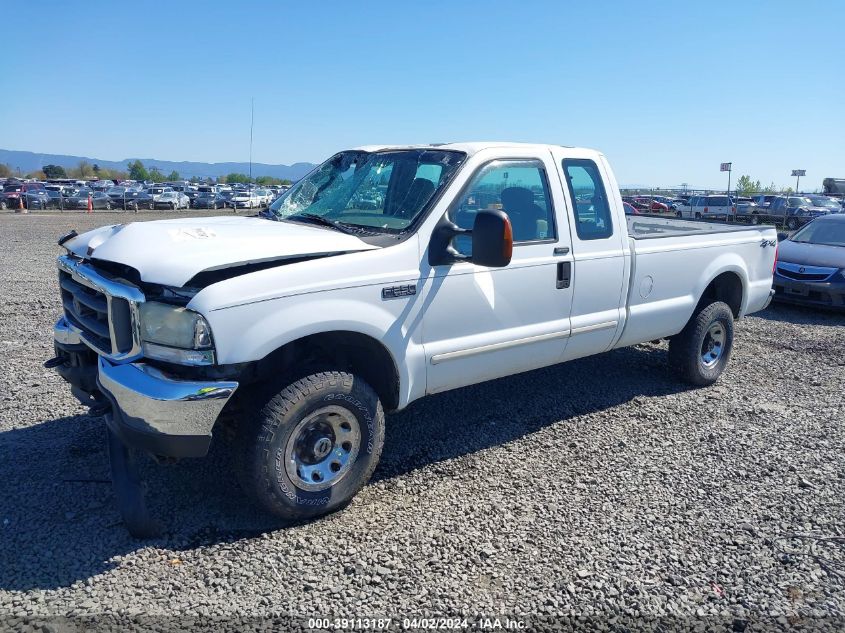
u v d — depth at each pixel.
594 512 3.93
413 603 3.08
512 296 4.49
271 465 3.49
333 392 3.64
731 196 35.38
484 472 4.42
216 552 3.42
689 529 3.78
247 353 3.32
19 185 41.84
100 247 3.76
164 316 3.29
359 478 3.87
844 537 3.74
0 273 12.40
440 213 4.11
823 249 10.81
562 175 4.86
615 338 5.33
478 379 4.51
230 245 3.55
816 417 5.60
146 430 3.24
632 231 7.90
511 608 3.06
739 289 6.53
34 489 3.97
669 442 5.00
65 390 5.68
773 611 3.10
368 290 3.75
